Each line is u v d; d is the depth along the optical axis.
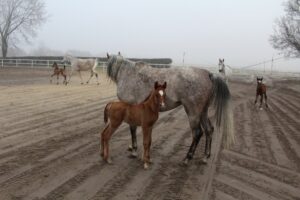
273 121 14.75
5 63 51.94
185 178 7.48
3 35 64.44
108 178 7.29
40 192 6.45
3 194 6.32
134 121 8.05
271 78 42.00
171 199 6.37
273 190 7.01
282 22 42.66
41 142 9.77
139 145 9.86
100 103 17.48
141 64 8.93
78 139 10.25
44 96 19.23
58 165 7.94
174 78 8.33
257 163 8.68
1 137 10.13
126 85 9.01
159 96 7.62
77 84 27.31
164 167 8.14
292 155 9.48
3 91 20.77
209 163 8.55
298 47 42.28
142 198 6.37
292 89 32.44
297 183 7.42
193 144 8.37
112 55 9.41
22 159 8.25
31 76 34.22
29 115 13.55
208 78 8.34
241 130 12.61
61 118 13.24
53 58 58.78
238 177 7.66
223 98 8.36
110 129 8.24
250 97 24.16
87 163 8.17
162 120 14.05
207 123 8.61
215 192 6.77
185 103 8.31
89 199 6.23
